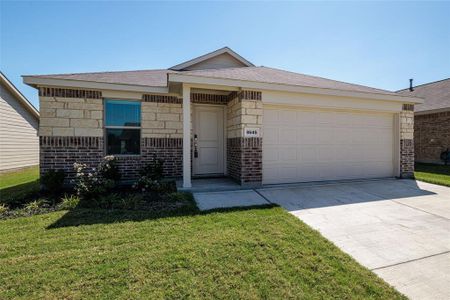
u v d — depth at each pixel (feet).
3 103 39.04
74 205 16.48
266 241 10.91
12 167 41.63
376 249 10.68
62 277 8.15
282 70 33.68
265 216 14.40
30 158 47.83
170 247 10.30
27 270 8.55
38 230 12.23
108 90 24.02
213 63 39.55
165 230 12.21
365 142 26.99
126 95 24.77
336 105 24.80
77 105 23.25
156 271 8.55
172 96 26.27
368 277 8.44
